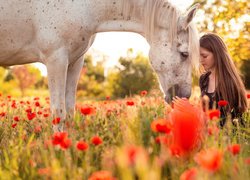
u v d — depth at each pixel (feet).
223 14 23.38
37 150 7.24
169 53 11.66
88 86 84.17
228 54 11.60
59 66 11.77
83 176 5.75
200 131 6.79
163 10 11.61
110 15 12.10
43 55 12.05
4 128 10.09
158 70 11.97
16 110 14.17
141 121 7.11
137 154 3.81
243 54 23.59
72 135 7.43
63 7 11.65
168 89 11.83
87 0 11.79
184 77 11.70
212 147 6.07
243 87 11.44
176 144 6.07
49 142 6.25
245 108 11.37
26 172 6.15
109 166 5.54
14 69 99.96
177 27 11.51
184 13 11.93
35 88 108.17
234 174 5.23
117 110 11.38
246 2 23.32
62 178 5.43
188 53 11.55
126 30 12.27
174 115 6.37
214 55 11.51
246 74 67.15
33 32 12.12
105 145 7.36
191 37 11.47
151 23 11.67
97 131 7.82
